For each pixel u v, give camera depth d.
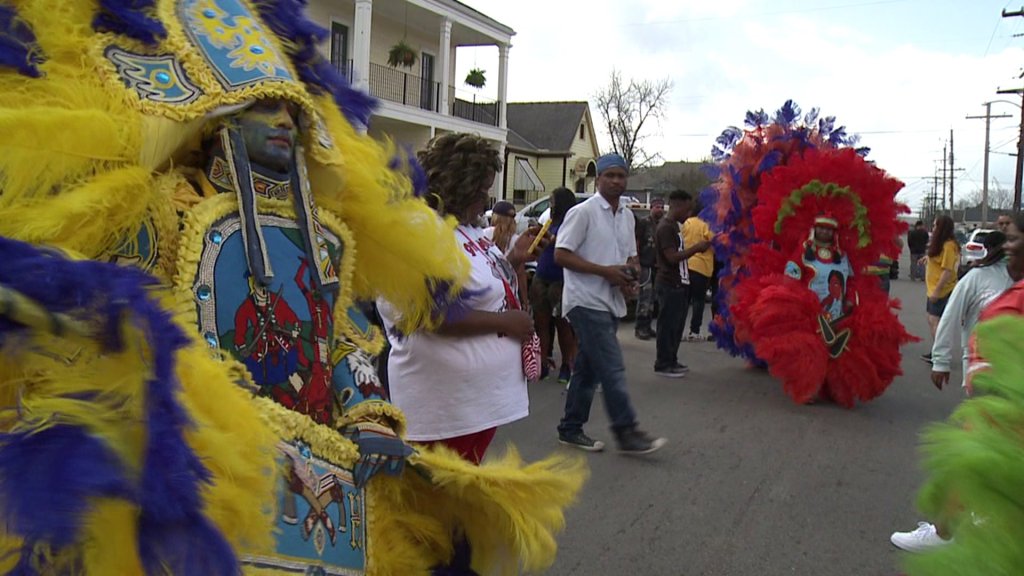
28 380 1.16
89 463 1.06
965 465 1.50
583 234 5.31
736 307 8.13
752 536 4.33
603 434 6.22
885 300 7.60
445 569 2.25
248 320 1.64
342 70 2.23
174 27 1.63
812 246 7.52
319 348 1.80
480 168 3.05
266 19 1.90
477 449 3.08
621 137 51.88
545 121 42.78
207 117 1.59
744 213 8.73
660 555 4.06
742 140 8.80
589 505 4.69
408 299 2.28
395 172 2.18
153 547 1.13
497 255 3.22
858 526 4.50
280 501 1.57
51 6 1.47
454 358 2.92
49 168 1.34
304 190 1.83
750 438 6.26
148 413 1.15
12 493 1.02
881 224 7.50
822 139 8.57
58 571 1.12
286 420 1.66
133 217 1.47
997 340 1.66
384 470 1.92
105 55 1.52
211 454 1.31
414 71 23.44
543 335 8.24
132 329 1.12
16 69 1.40
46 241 1.31
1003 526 1.44
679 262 8.51
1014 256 4.52
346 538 1.77
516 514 2.14
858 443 6.22
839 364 7.34
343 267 1.97
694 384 8.29
